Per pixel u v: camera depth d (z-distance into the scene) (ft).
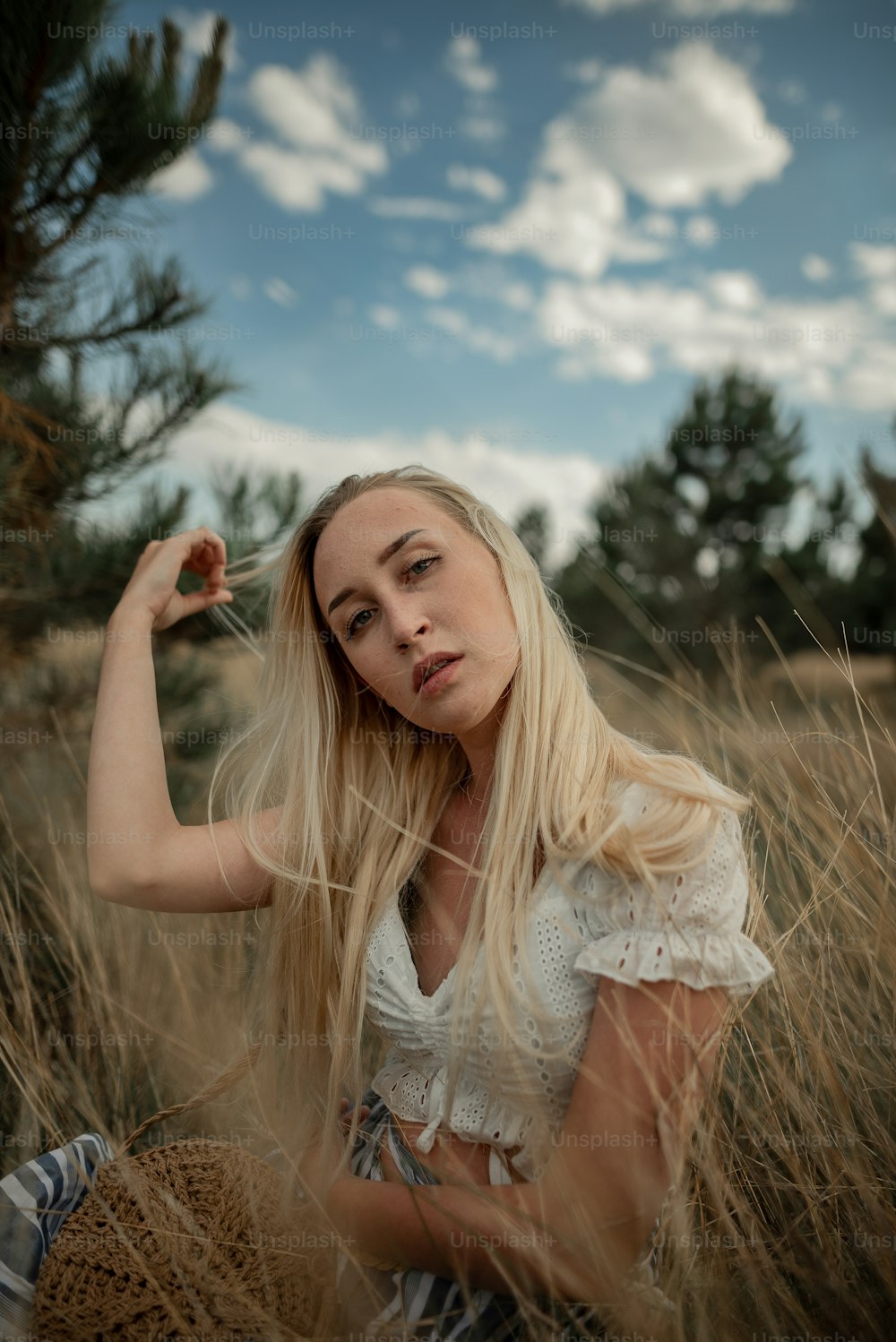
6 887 6.19
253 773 4.72
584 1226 3.05
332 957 4.45
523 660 3.97
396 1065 4.02
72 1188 3.81
